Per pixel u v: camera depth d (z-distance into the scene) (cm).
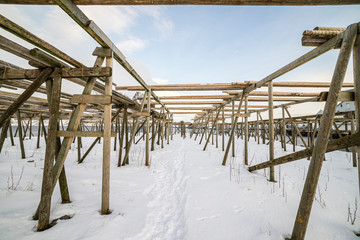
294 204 268
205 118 1639
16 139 1159
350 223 217
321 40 229
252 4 176
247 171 469
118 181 365
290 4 172
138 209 254
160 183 389
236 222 221
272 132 393
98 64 247
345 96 181
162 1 169
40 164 493
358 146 183
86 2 174
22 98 206
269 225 213
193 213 246
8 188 290
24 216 215
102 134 239
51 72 231
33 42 181
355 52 179
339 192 319
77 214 227
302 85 482
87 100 232
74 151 787
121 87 562
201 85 548
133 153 762
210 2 172
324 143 170
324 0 163
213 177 412
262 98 746
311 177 174
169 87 560
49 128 212
